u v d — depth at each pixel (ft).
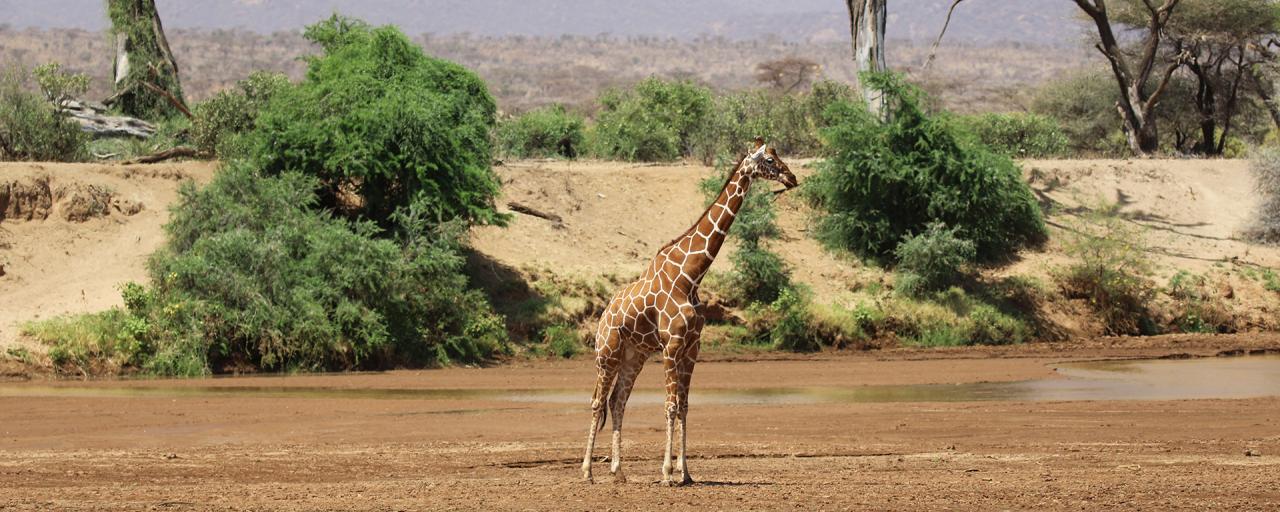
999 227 326.44
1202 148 547.08
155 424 157.89
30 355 220.84
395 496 102.58
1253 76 542.16
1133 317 311.68
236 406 177.06
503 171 337.52
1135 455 132.46
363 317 241.96
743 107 453.17
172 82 377.71
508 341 265.75
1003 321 299.38
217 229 254.68
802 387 214.07
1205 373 236.63
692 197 349.20
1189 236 357.00
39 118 309.83
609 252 312.71
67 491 105.19
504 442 142.00
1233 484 110.73
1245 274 332.19
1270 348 282.97
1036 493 105.40
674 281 103.55
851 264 320.50
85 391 198.90
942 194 312.71
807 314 284.82
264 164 272.92
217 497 102.17
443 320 256.11
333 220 269.64
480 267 285.64
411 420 163.02
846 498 101.96
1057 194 376.07
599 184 346.74
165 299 234.79
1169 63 526.16
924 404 184.44
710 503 98.84
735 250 316.40
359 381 217.97
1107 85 551.18
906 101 322.75
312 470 120.67
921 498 102.37
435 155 268.41
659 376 225.76
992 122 453.17
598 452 134.51
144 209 282.15
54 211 271.69
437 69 296.71
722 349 278.87
